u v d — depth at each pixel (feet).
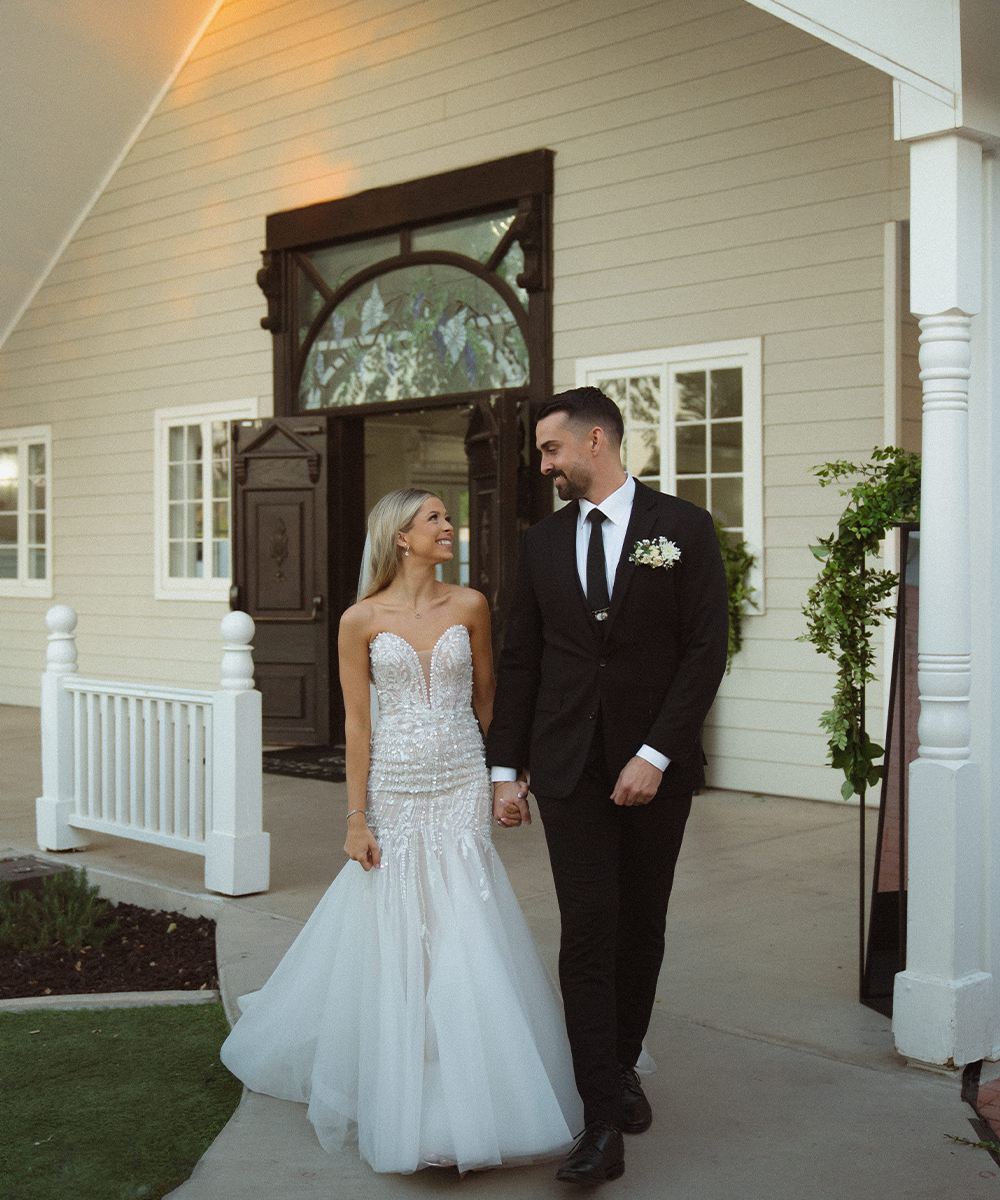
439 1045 8.70
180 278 33.76
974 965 10.33
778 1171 8.60
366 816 9.52
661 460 24.03
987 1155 8.81
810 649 22.11
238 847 15.56
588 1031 8.66
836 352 21.63
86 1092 10.16
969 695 10.23
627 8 24.30
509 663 9.55
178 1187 8.52
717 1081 10.12
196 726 16.12
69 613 18.63
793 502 22.20
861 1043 10.89
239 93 31.91
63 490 37.32
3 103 31.37
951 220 10.01
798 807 21.57
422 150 28.12
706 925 14.58
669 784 8.93
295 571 29.17
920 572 10.32
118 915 15.98
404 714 9.55
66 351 37.04
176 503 34.37
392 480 43.04
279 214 30.78
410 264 28.43
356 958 9.52
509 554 24.76
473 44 26.99
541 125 25.82
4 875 17.01
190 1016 11.97
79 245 36.37
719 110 23.03
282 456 29.37
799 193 21.99
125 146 34.65
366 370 29.55
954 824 10.06
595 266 25.00
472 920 9.14
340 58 29.68
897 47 10.06
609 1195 8.31
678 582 8.86
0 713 36.47
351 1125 9.36
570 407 9.00
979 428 10.44
